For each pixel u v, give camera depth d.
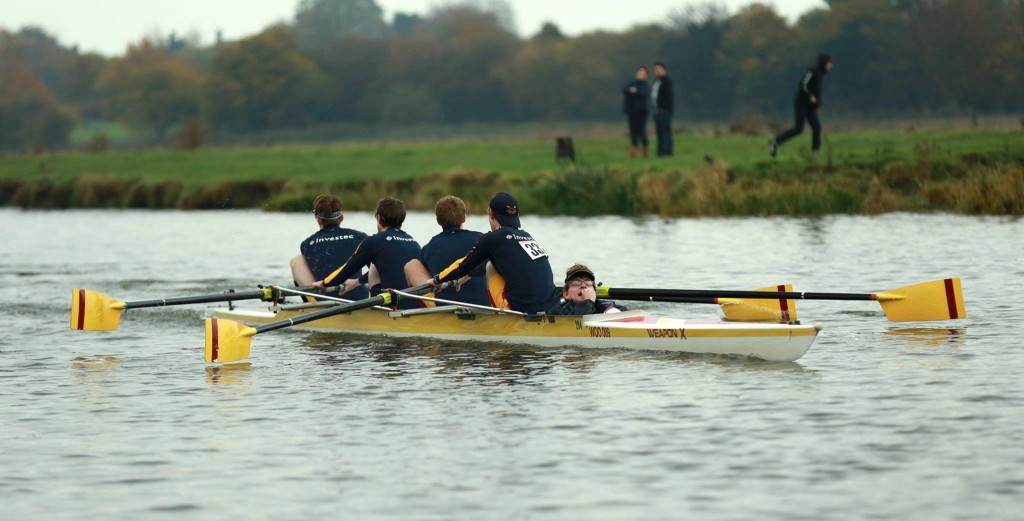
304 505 24.66
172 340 46.62
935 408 31.00
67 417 32.50
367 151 169.88
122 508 24.67
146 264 78.38
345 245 50.00
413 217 109.88
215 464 27.61
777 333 37.72
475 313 44.12
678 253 72.75
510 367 38.47
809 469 26.14
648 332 40.38
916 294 44.03
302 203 129.75
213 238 98.81
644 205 104.75
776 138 107.31
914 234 77.44
